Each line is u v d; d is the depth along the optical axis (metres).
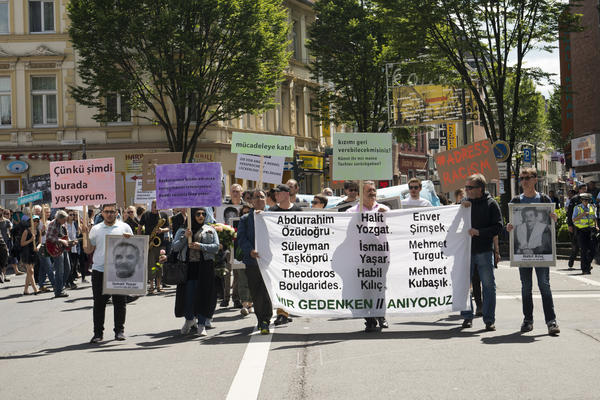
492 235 9.97
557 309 11.83
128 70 32.28
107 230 10.41
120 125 38.59
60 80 38.53
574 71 44.44
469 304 10.35
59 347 10.05
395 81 37.34
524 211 9.58
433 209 10.41
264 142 15.80
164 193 10.83
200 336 10.37
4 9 38.66
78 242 19.62
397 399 6.33
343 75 41.59
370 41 40.03
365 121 43.00
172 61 31.36
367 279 10.43
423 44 27.33
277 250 10.45
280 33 32.66
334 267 10.45
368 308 10.41
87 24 30.84
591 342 8.75
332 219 10.46
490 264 9.97
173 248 10.45
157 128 38.47
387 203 13.50
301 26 48.19
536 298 13.37
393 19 27.19
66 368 8.39
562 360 7.74
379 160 10.62
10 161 38.50
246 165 17.73
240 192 14.23
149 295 16.67
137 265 10.18
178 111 32.97
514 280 16.66
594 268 19.42
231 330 10.84
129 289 10.15
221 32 30.72
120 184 24.27
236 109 32.59
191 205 10.75
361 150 10.62
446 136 63.69
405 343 9.05
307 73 48.75
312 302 10.44
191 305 10.48
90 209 20.61
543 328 9.95
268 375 7.49
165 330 11.12
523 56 26.39
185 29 30.84
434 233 10.41
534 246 9.49
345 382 7.04
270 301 10.43
